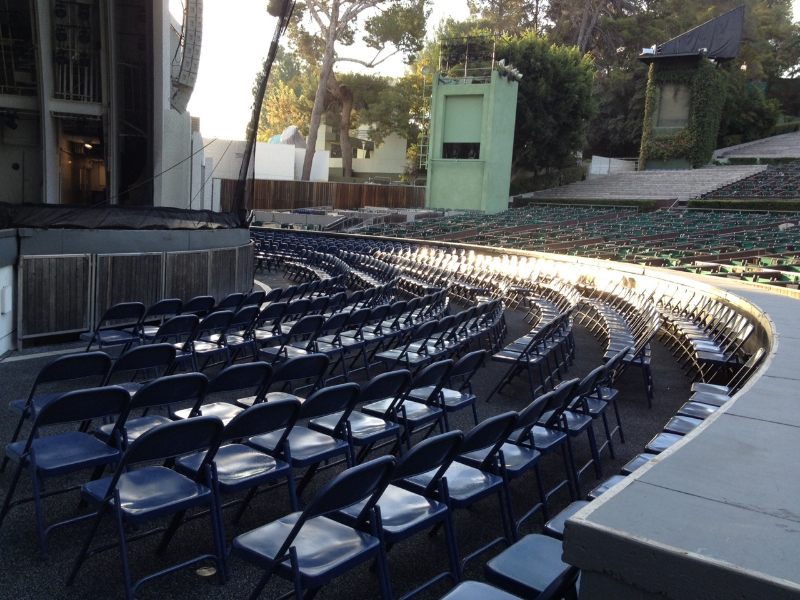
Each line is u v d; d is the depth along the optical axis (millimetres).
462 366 5035
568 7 56281
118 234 9156
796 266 14219
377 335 7777
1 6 14266
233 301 8500
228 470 3441
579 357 9555
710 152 46594
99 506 3057
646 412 6801
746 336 6926
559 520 3066
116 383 6773
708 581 1562
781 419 2881
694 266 14938
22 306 8078
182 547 3611
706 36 45625
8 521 3783
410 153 52438
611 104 54719
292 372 4578
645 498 1951
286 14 12992
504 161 38531
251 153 14117
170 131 15984
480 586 2465
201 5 15547
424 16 38156
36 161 15539
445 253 17312
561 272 14742
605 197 40906
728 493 2010
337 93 49156
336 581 3381
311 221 30219
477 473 3568
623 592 1699
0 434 5121
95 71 14406
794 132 53094
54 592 3105
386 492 3256
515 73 37688
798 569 1537
